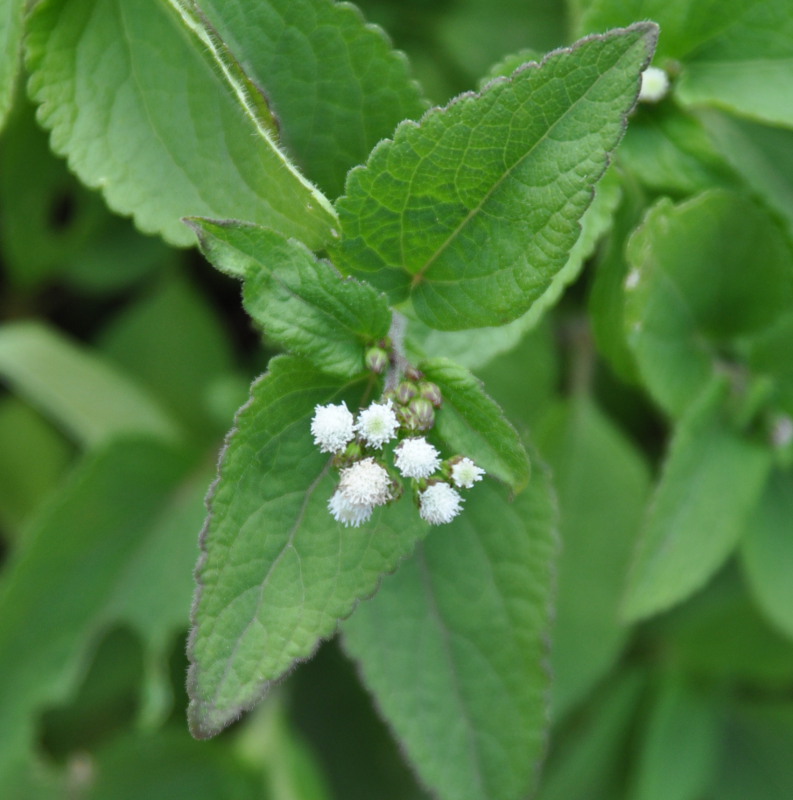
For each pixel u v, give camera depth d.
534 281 0.35
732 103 0.39
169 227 0.37
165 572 0.45
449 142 0.35
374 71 0.37
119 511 0.45
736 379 0.41
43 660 0.44
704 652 0.47
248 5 0.37
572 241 0.35
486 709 0.38
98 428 0.46
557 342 0.48
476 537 0.38
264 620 0.34
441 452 0.36
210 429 0.50
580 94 0.34
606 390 0.48
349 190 0.35
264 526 0.35
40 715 0.46
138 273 0.52
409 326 0.38
